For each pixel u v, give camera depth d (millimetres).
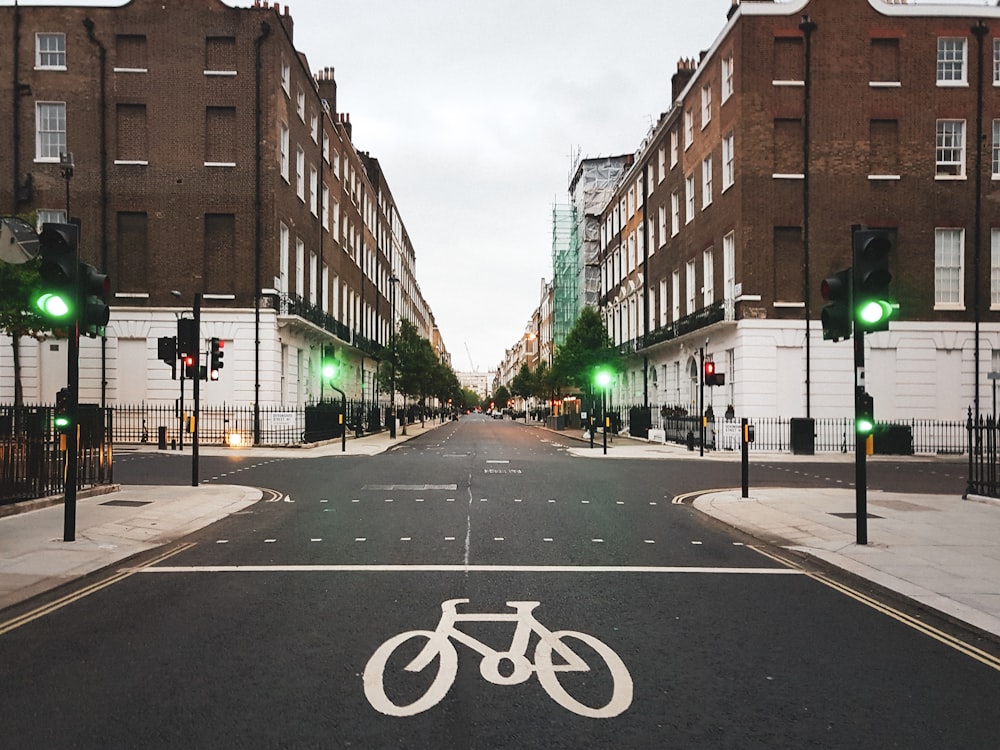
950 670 4750
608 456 25766
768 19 27859
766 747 3654
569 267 72188
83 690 4332
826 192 27734
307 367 34000
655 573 7520
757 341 27031
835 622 5812
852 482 17078
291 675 4566
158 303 28891
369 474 18031
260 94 29312
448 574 7363
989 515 11195
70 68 29203
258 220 29078
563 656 4938
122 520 10289
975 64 28312
